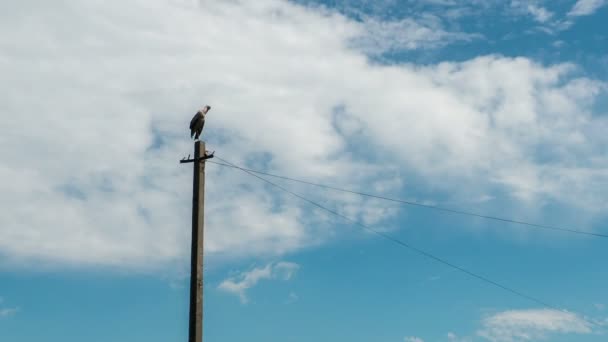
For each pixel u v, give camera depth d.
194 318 17.84
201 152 19.42
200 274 18.30
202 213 18.92
